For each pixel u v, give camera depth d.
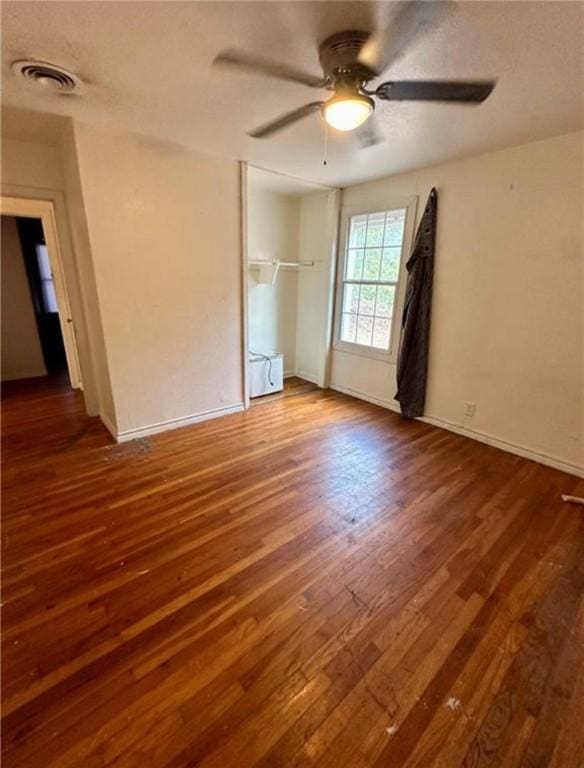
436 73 1.68
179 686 1.24
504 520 2.12
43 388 4.29
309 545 1.91
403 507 2.23
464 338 3.12
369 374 4.04
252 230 4.16
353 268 4.02
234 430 3.28
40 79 1.79
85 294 3.02
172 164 2.74
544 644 1.41
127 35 1.46
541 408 2.75
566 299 2.53
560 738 1.12
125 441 3.01
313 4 1.29
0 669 1.28
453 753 1.08
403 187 3.34
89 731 1.11
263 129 2.06
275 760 1.06
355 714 1.17
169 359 3.11
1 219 4.25
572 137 2.34
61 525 2.01
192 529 2.00
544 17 1.32
